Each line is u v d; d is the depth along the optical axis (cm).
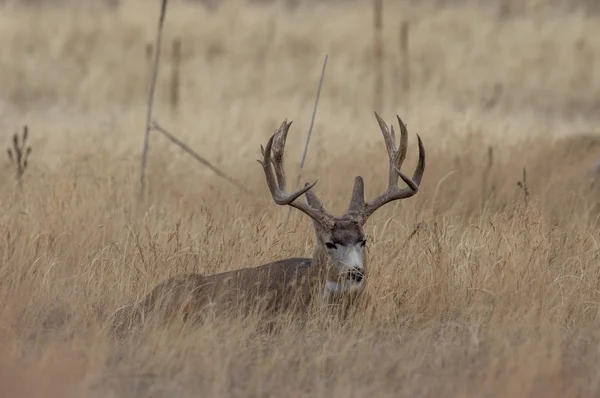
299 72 7800
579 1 9612
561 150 4100
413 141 4341
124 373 2039
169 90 7175
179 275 2502
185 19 8700
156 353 2114
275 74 7731
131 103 6831
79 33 8269
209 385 1989
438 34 8725
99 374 1991
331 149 4297
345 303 2353
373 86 7350
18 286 2472
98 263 2658
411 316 2416
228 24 8788
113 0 9550
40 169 3738
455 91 7431
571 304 2439
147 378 2019
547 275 2502
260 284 2459
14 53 7838
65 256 2803
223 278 2486
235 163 4081
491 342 2202
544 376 1953
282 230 2794
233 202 3247
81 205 3169
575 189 3541
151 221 3080
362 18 9038
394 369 2086
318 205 2398
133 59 7888
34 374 1930
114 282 2536
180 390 1959
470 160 3850
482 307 2375
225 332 2231
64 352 2059
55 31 8288
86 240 2898
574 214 3170
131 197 3356
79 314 2339
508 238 2702
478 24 8931
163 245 2758
